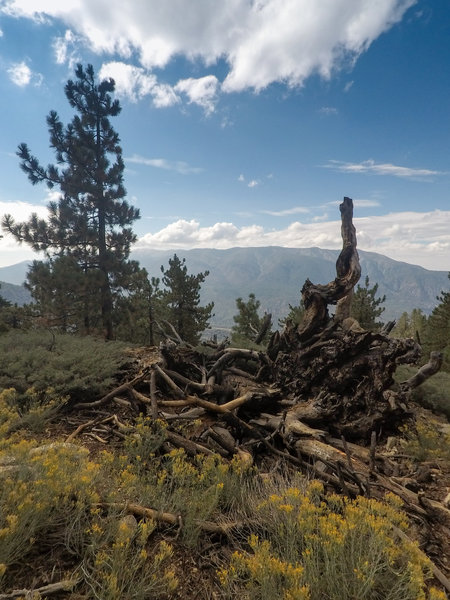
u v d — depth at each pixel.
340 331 7.00
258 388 6.72
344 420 5.75
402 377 8.70
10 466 3.04
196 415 5.46
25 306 16.72
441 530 3.14
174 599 2.21
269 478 3.81
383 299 19.25
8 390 5.20
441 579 2.42
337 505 3.08
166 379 6.20
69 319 17.94
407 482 3.92
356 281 7.62
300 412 5.62
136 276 18.02
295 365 7.06
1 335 10.20
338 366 6.23
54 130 19.08
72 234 18.73
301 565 2.30
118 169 19.84
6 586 2.08
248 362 8.90
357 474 3.90
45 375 6.00
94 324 18.39
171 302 19.23
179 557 2.60
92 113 20.44
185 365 7.78
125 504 2.88
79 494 2.76
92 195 19.44
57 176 18.89
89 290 17.12
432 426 6.10
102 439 4.75
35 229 17.88
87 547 2.37
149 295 18.05
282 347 7.78
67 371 6.29
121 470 3.62
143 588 2.08
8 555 2.12
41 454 3.42
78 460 3.49
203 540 2.82
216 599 2.23
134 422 5.39
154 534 2.81
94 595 2.02
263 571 2.10
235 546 2.75
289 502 2.97
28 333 10.20
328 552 2.33
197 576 2.44
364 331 6.04
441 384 8.58
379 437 5.52
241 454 4.41
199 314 19.34
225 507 3.37
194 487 3.46
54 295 16.33
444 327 23.86
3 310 16.28
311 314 7.24
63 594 2.06
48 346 8.83
